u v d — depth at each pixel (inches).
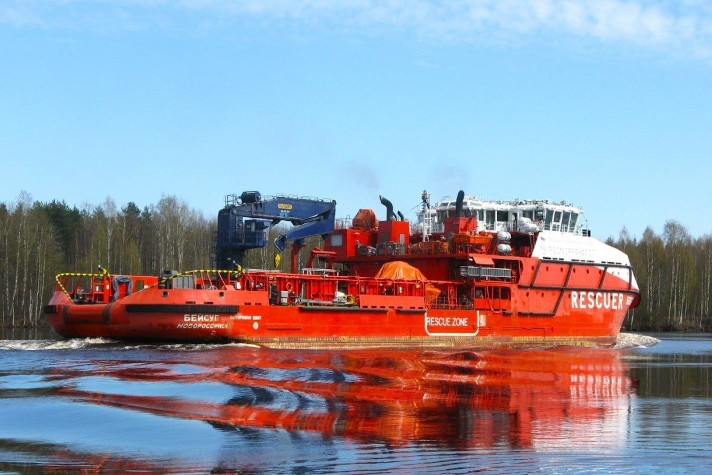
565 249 2687.0
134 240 4635.8
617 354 2305.6
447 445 886.4
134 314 1892.2
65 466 780.0
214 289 1978.3
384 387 1325.0
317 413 1050.7
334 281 2265.0
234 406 1080.2
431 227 2812.5
